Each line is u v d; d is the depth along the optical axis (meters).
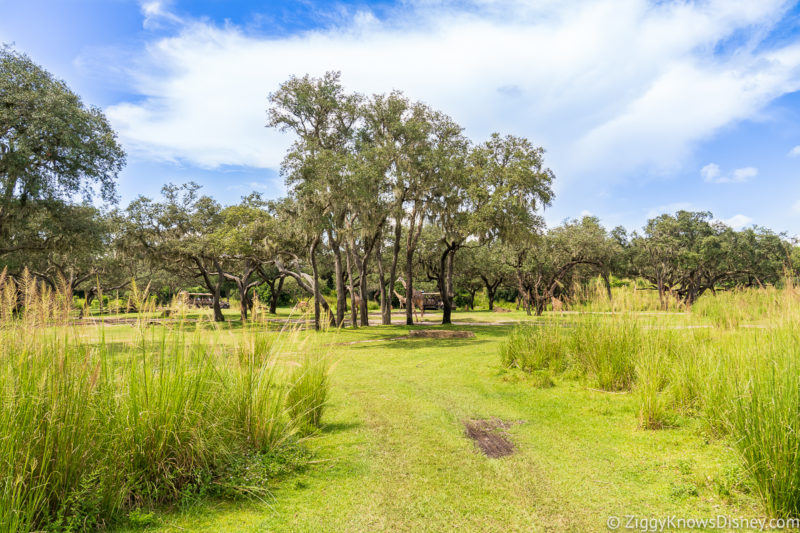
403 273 36.97
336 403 6.90
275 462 4.28
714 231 41.03
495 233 21.39
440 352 12.67
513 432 5.42
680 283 43.41
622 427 5.40
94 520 3.06
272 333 6.68
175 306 4.25
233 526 3.25
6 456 2.80
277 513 3.46
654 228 41.19
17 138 13.67
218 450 4.05
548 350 9.08
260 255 26.42
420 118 21.88
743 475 3.67
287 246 26.06
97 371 3.35
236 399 4.57
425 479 4.12
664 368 6.55
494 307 46.25
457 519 3.39
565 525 3.28
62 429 3.10
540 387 7.60
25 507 2.84
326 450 4.87
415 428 5.63
